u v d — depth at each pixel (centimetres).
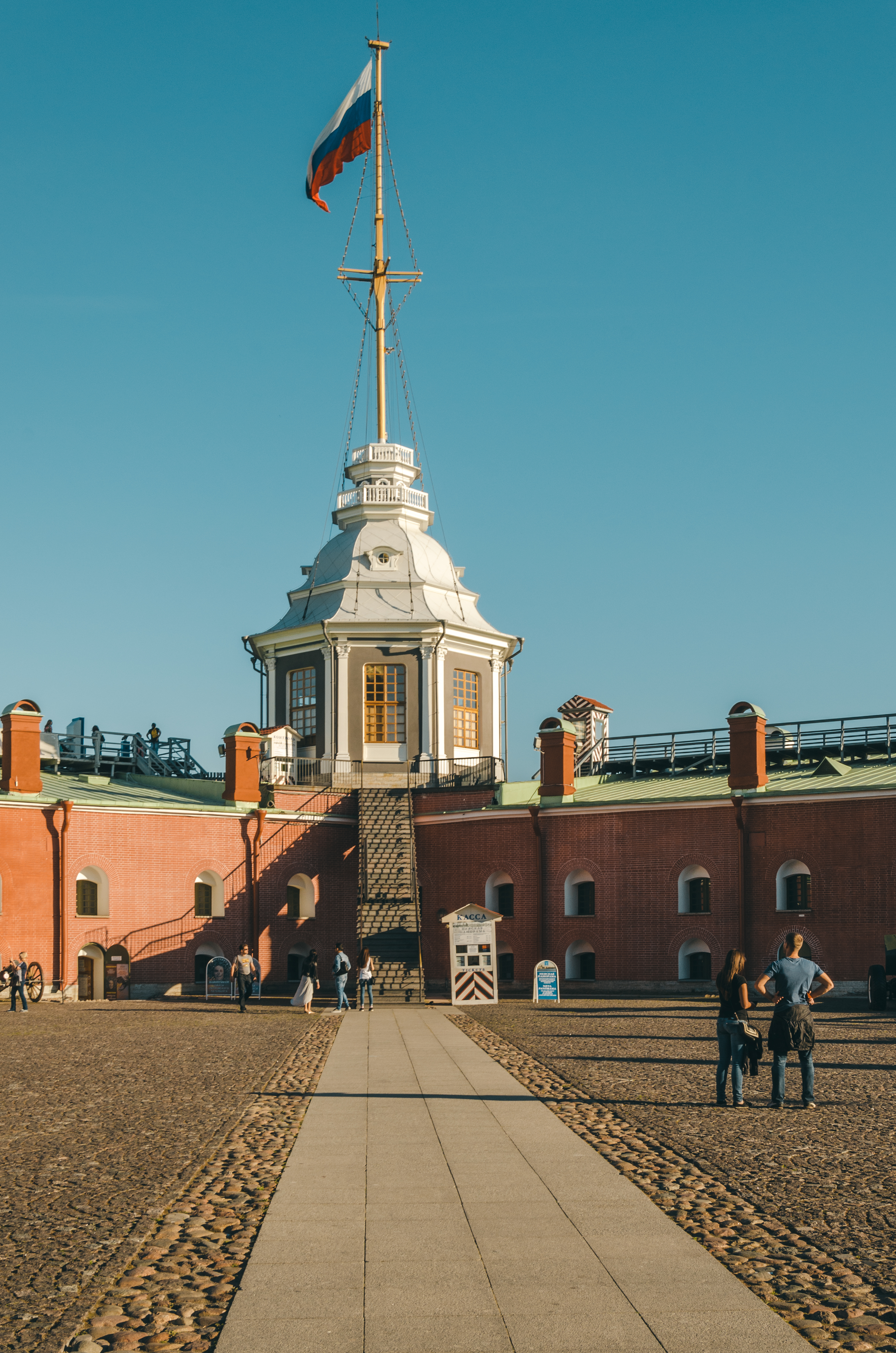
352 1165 1301
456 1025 2997
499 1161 1314
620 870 4278
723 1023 1706
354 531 5503
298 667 5203
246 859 4503
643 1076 2005
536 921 4441
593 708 5591
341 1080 1992
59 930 4022
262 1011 3538
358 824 4753
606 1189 1173
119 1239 1008
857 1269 912
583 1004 3656
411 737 5047
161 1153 1376
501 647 5369
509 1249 963
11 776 4016
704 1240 989
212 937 4384
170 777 4934
